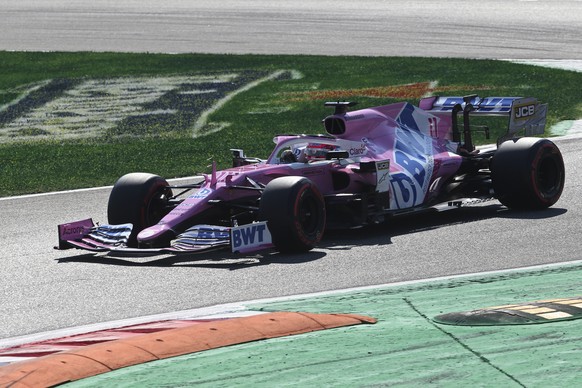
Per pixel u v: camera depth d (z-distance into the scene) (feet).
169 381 60.64
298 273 96.68
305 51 332.80
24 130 229.25
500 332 68.39
